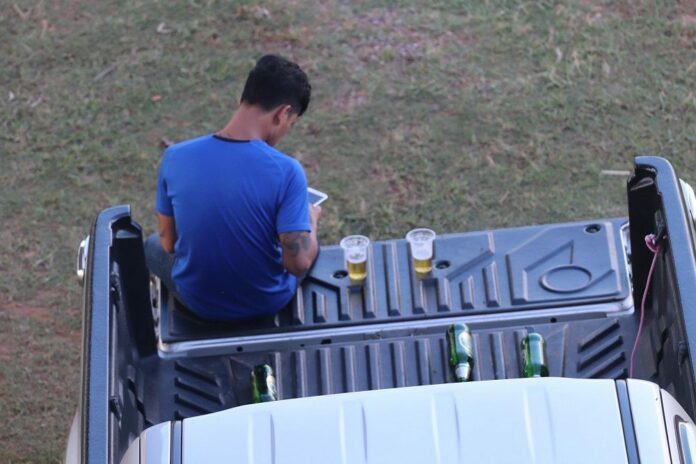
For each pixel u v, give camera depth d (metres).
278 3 22.23
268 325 13.15
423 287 13.42
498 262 13.61
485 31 20.98
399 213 17.41
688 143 18.17
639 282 12.72
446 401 8.50
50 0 22.89
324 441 8.37
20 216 18.12
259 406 8.76
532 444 8.10
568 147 18.27
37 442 14.66
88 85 20.77
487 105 19.27
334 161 18.47
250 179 12.03
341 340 12.95
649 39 20.42
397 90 19.80
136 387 12.29
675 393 10.76
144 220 17.86
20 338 16.09
